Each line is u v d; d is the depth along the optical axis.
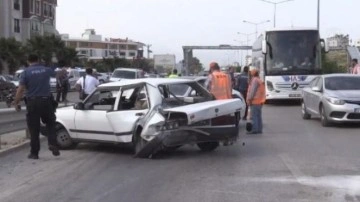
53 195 7.91
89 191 8.13
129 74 32.69
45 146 13.29
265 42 27.17
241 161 10.55
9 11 69.94
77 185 8.59
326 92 16.86
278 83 26.91
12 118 13.06
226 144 11.68
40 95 10.97
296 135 14.62
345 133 14.88
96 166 10.34
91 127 12.12
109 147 12.97
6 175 9.51
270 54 27.12
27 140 13.79
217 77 15.17
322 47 27.16
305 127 16.67
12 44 57.59
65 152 12.28
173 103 11.49
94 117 12.03
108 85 12.07
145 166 10.21
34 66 11.02
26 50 59.91
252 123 15.16
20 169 10.09
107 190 8.18
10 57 56.97
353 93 16.34
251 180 8.69
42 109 11.04
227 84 15.22
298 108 25.42
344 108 15.95
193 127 10.98
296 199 7.39
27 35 73.81
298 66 26.81
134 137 11.39
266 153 11.50
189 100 11.79
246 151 11.85
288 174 9.12
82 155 11.79
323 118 16.73
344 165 9.89
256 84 15.11
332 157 10.80
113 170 9.86
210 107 11.00
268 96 27.14
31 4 75.31
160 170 9.76
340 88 17.14
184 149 12.32
